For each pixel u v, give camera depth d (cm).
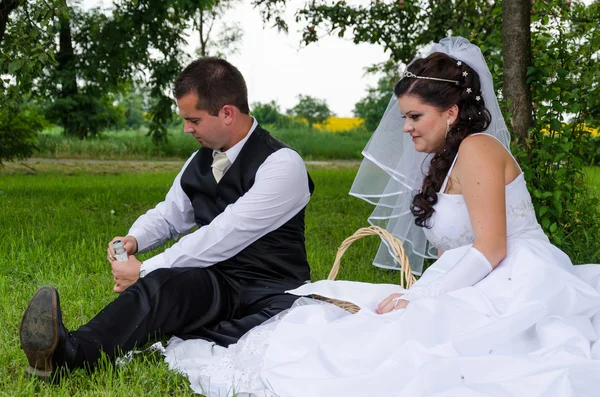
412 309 249
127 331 272
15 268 443
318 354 247
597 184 733
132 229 339
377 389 229
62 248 522
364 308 264
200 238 305
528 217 277
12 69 627
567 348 234
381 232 307
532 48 525
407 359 235
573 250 499
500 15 606
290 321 269
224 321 300
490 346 239
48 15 618
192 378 262
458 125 272
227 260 317
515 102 507
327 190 1080
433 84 268
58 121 2625
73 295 381
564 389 212
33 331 246
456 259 274
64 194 952
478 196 263
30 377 255
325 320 265
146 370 267
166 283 286
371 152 340
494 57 533
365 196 377
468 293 255
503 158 270
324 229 667
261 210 307
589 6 566
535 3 545
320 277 453
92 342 264
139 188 1085
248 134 318
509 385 220
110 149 2194
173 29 1338
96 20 1479
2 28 767
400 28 896
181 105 303
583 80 511
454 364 223
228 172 317
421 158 330
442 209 278
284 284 312
